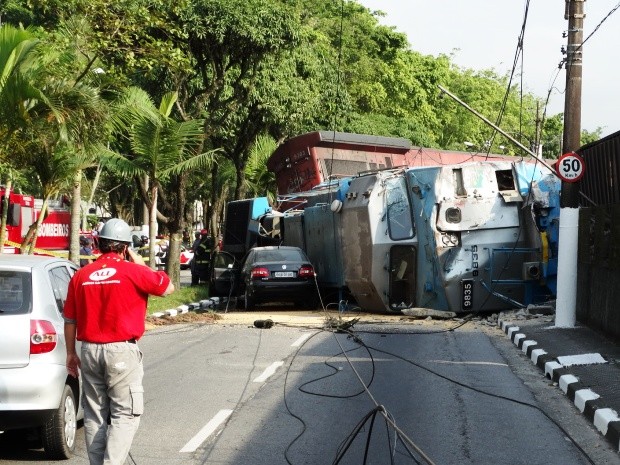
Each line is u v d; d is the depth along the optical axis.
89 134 17.03
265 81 32.62
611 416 8.97
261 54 30.17
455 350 14.78
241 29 28.34
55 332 7.88
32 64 16.16
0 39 15.63
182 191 28.66
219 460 7.93
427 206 19.78
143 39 21.55
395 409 10.04
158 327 18.81
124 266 6.74
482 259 19.59
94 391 6.74
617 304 13.90
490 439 8.66
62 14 20.48
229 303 26.16
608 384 10.75
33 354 7.72
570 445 8.46
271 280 22.81
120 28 20.91
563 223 16.27
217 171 42.03
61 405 7.90
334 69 39.16
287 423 9.40
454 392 11.02
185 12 27.58
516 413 9.86
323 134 28.91
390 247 20.19
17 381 7.62
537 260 19.66
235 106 31.12
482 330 17.67
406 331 17.39
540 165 20.17
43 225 29.98
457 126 78.69
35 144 17.28
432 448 8.31
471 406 10.19
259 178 42.12
